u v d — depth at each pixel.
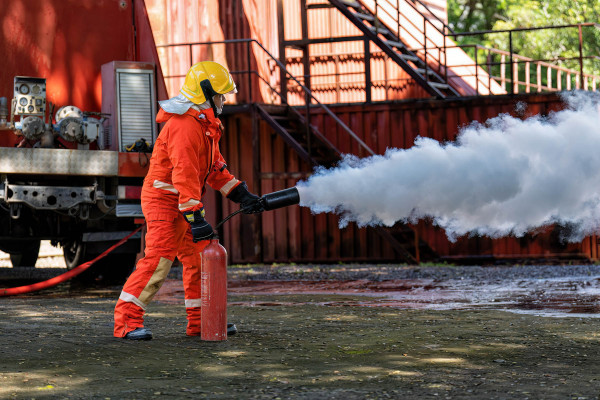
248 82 18.16
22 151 9.34
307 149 18.09
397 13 19.84
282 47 21.05
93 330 6.72
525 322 7.13
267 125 18.78
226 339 6.20
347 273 14.04
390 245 18.05
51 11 10.68
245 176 18.80
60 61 10.72
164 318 7.65
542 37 33.66
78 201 9.72
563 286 11.04
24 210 10.12
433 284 11.70
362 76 21.20
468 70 21.66
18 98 9.39
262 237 18.62
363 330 6.68
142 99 10.55
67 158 9.59
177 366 5.11
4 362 5.25
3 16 10.40
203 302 6.19
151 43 10.87
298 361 5.26
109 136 10.45
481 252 17.53
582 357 5.35
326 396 4.24
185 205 6.05
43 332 6.59
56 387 4.50
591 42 33.25
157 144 6.32
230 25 19.09
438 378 4.70
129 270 11.95
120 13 11.05
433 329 6.71
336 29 21.05
